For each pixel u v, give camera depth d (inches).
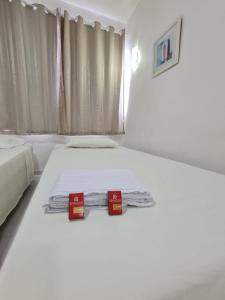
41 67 86.2
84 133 97.3
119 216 20.0
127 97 107.0
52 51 88.0
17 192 59.2
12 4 77.7
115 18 101.0
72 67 92.6
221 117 43.6
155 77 74.8
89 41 95.0
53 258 13.6
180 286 12.4
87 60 95.3
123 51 100.7
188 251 14.9
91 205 21.9
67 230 17.2
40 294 10.9
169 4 64.0
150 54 78.7
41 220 18.8
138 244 15.4
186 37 55.3
